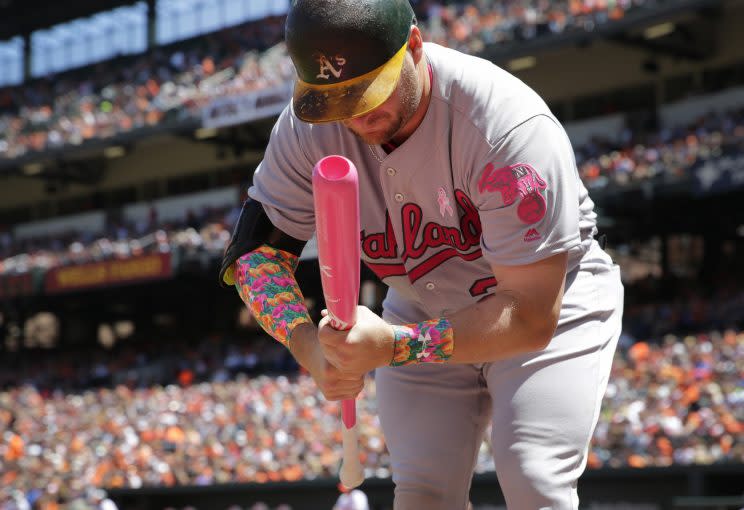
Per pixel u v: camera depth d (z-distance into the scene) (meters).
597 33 19.70
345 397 2.35
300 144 2.54
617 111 22.44
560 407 2.58
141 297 31.98
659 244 22.67
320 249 1.93
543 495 2.54
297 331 2.39
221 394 20.16
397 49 2.16
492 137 2.34
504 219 2.32
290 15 2.16
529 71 23.81
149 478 16.20
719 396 13.86
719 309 18.80
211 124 25.23
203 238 25.34
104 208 31.70
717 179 17.84
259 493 14.96
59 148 29.05
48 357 30.58
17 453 18.34
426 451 2.79
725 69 20.86
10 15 35.22
